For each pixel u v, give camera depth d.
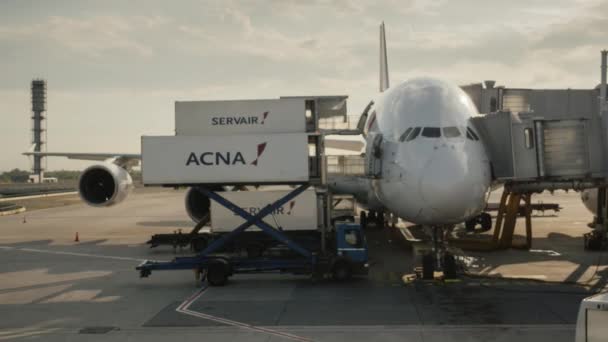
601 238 20.62
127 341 10.80
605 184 17.27
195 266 15.58
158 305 13.50
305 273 15.55
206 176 16.56
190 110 17.36
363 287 14.95
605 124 16.83
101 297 14.51
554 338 10.48
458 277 15.87
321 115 18.84
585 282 15.25
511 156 15.67
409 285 15.09
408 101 16.38
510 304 12.92
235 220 20.50
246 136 16.53
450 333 10.85
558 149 16.19
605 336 8.31
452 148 14.19
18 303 14.02
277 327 11.48
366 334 10.89
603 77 20.55
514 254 19.89
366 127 20.53
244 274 17.06
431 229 15.87
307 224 20.02
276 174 16.48
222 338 10.84
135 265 19.34
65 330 11.59
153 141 16.62
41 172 124.69
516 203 20.92
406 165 14.30
